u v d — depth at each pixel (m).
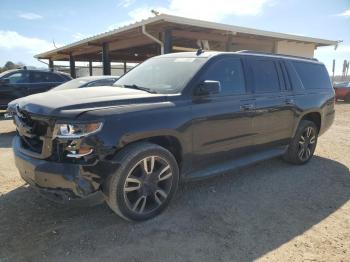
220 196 4.25
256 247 3.10
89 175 3.05
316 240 3.26
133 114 3.29
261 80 4.79
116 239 3.15
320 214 3.84
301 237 3.30
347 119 12.35
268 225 3.52
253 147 4.72
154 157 3.46
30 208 3.73
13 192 4.16
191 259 2.88
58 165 3.06
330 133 9.20
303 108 5.44
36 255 2.88
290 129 5.33
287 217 3.72
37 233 3.22
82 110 3.09
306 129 5.66
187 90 3.82
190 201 4.06
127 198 3.35
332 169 5.62
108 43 14.93
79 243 3.07
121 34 12.39
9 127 9.27
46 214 3.60
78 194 3.04
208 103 3.96
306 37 15.24
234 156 4.48
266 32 13.18
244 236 3.28
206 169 4.16
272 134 4.98
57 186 3.07
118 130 3.14
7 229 3.27
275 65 5.13
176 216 3.65
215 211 3.80
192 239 3.20
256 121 4.62
